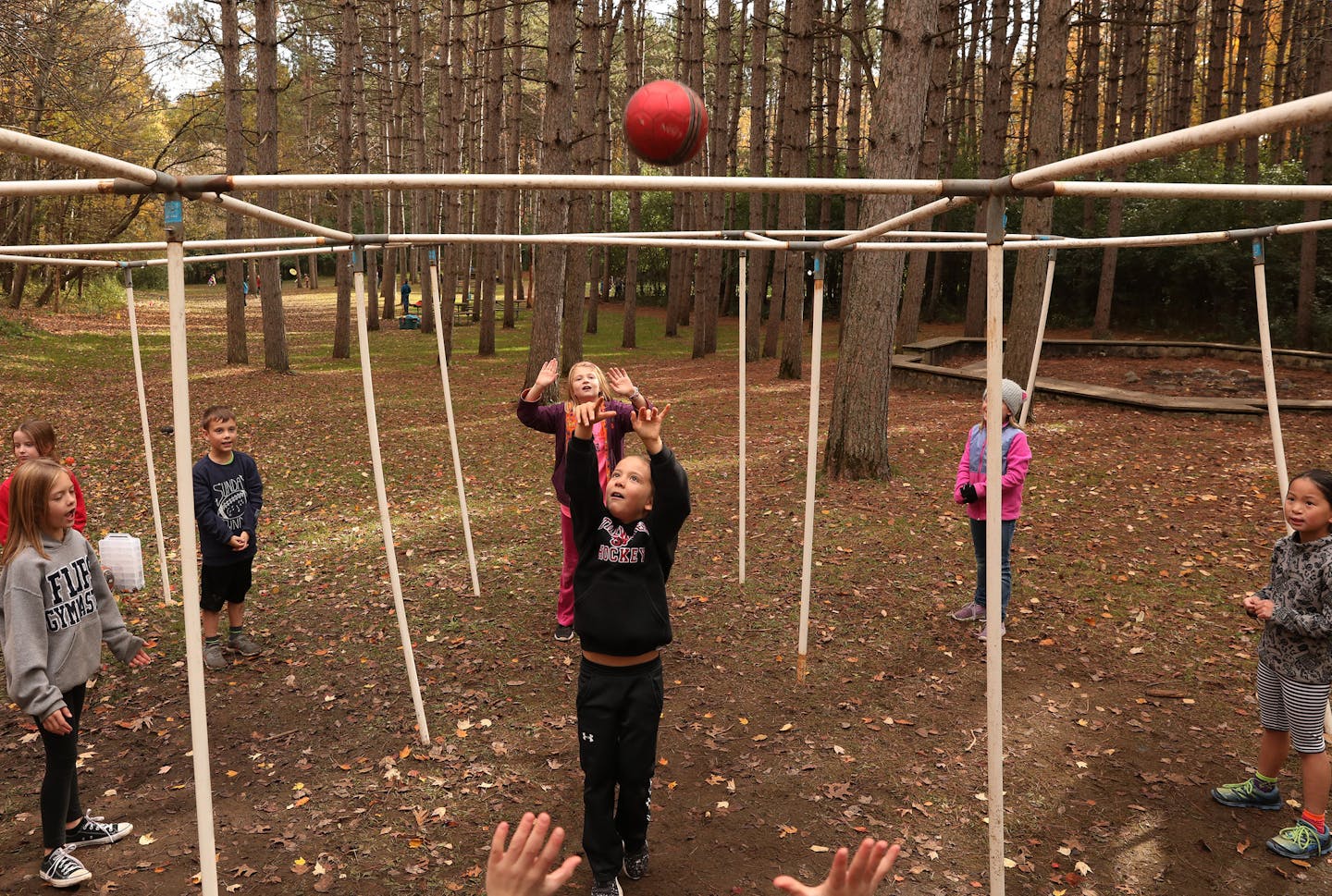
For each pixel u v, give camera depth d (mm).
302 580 6480
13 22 15359
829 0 23953
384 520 4051
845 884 1195
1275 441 3973
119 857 3377
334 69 28859
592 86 15945
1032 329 12805
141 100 24016
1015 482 5293
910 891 3193
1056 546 7043
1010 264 26000
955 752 4137
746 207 34219
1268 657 3486
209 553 4922
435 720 4434
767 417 13039
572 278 16844
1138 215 23594
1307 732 3363
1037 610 5785
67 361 18953
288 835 3512
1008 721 4410
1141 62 22031
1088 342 19109
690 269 31547
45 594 3150
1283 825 3582
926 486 8797
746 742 4230
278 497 8828
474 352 22312
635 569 3064
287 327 29188
